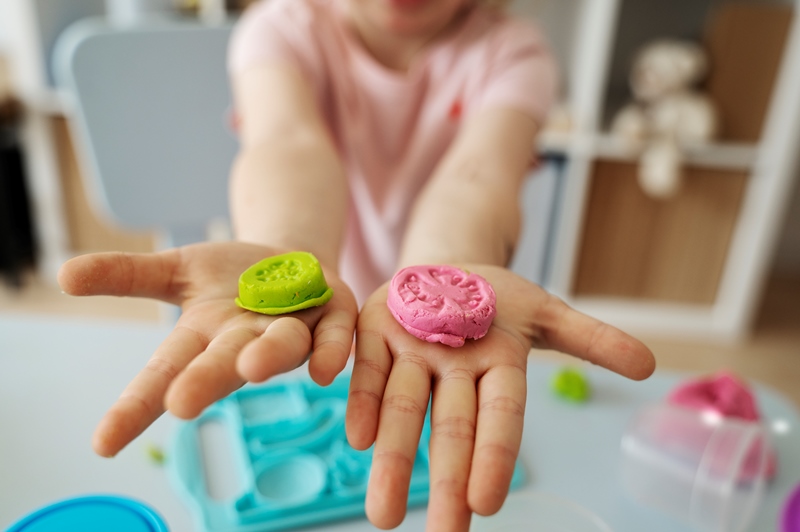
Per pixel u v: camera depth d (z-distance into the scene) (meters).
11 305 1.08
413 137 0.51
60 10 1.01
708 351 1.06
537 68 0.48
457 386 0.22
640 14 1.08
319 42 0.49
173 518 0.29
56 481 0.31
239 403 0.37
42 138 1.05
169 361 0.21
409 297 0.25
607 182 1.02
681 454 0.34
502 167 0.39
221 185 0.60
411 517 0.30
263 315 0.24
